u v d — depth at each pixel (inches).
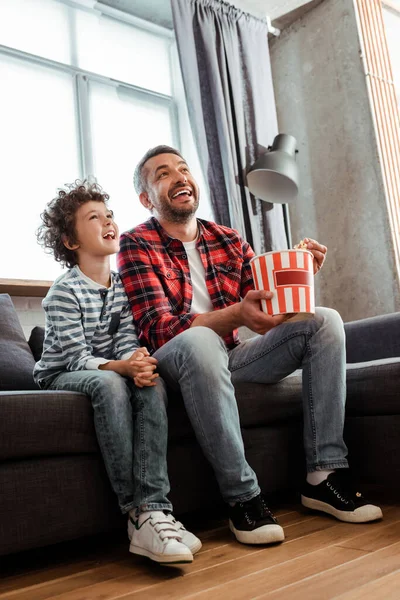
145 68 130.7
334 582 35.4
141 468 46.1
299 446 62.8
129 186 123.0
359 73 122.7
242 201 119.1
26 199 108.0
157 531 42.4
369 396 59.9
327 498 53.0
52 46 117.4
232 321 52.4
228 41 124.5
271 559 41.9
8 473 43.4
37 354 74.0
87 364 52.3
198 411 48.5
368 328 78.6
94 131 120.5
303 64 133.8
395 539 44.1
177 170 66.8
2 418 43.6
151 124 129.7
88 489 47.1
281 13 134.0
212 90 118.4
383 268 117.0
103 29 125.8
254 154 123.0
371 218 119.3
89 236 59.3
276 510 59.4
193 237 68.0
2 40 111.8
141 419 48.1
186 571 41.0
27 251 106.3
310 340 55.1
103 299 59.4
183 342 49.9
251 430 59.0
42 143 112.5
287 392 62.0
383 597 31.7
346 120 124.6
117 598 36.5
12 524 42.7
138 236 63.9
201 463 54.5
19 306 93.8
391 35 145.4
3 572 45.5
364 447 60.8
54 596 38.1
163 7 126.6
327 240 127.3
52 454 46.0
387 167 119.0
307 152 132.0
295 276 45.6
